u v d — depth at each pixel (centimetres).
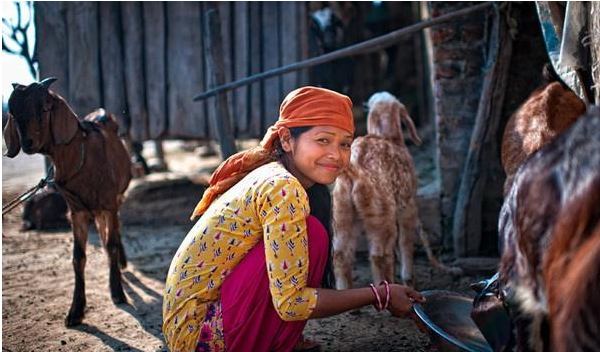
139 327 395
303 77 695
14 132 385
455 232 513
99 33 691
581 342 158
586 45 337
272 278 237
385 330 370
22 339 377
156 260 551
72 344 369
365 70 1069
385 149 402
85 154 411
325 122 247
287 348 254
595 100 338
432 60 531
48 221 677
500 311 216
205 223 254
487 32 502
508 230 200
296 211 237
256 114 707
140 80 698
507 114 513
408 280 423
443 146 525
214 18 521
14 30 684
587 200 160
